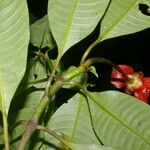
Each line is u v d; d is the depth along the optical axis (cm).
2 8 32
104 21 38
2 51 32
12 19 32
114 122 36
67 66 41
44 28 44
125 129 35
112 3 39
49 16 35
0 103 31
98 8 36
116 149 31
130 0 39
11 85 32
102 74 58
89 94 36
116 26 38
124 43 63
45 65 40
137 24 38
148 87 43
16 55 32
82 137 37
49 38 43
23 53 32
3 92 32
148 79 43
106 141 35
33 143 35
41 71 40
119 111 36
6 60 32
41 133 36
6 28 32
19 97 39
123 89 44
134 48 63
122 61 63
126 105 36
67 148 34
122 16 38
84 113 37
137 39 63
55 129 37
